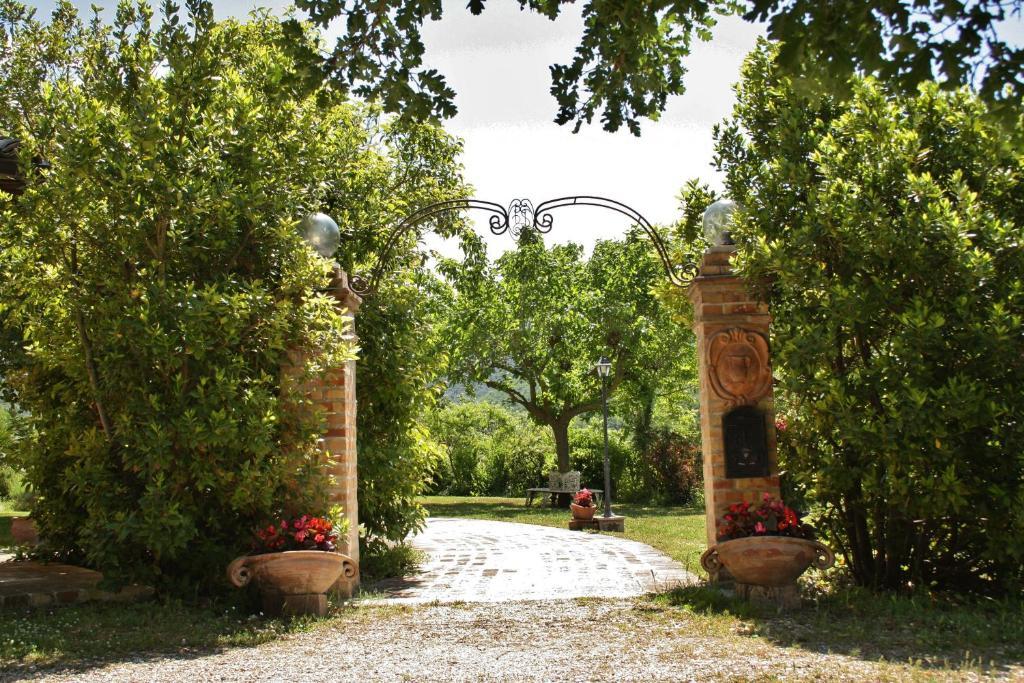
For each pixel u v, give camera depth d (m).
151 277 7.84
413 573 10.27
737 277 8.43
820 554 7.16
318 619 7.05
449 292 27.25
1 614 7.05
